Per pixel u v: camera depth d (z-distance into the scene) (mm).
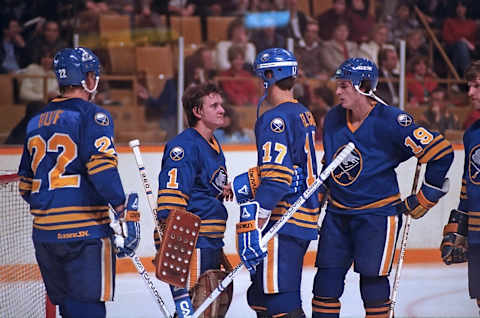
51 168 7000
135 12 18750
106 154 6820
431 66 19562
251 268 7195
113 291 7211
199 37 19031
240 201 7652
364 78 7684
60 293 7340
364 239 7809
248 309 10312
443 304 10586
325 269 8086
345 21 19125
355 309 10289
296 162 7504
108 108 15867
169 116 15945
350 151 7324
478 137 7719
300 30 18859
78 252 7004
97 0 18578
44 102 15836
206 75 16312
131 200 7082
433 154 7562
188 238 7316
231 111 15977
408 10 19891
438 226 13883
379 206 7793
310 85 16234
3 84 15727
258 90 16375
